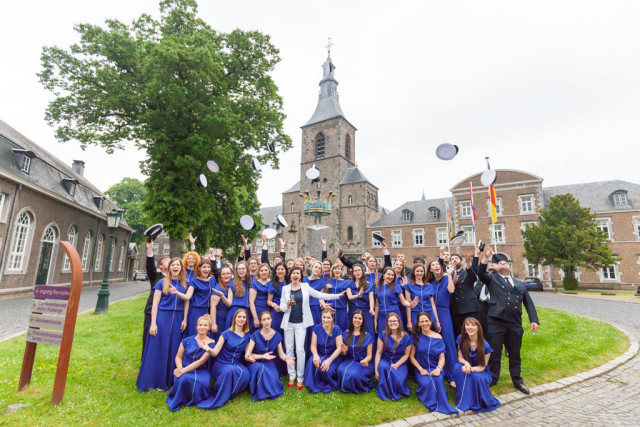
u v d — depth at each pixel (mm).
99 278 27453
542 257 26812
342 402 4590
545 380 5582
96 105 16297
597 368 6195
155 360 4883
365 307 5980
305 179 47906
